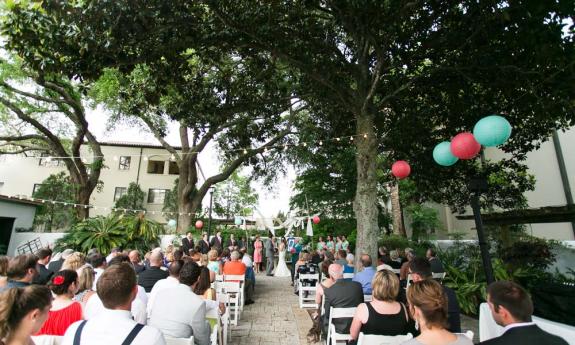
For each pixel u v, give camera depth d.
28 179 24.92
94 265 4.77
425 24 6.81
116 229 12.79
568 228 11.80
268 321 6.61
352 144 11.86
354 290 4.20
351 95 7.78
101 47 4.90
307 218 17.34
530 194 12.95
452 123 8.79
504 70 6.36
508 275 6.91
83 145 25.23
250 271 8.67
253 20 6.15
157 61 6.55
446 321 1.77
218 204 31.20
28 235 14.58
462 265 8.99
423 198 12.17
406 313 3.00
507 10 5.31
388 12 5.85
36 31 4.70
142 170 26.78
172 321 2.84
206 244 11.88
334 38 8.03
